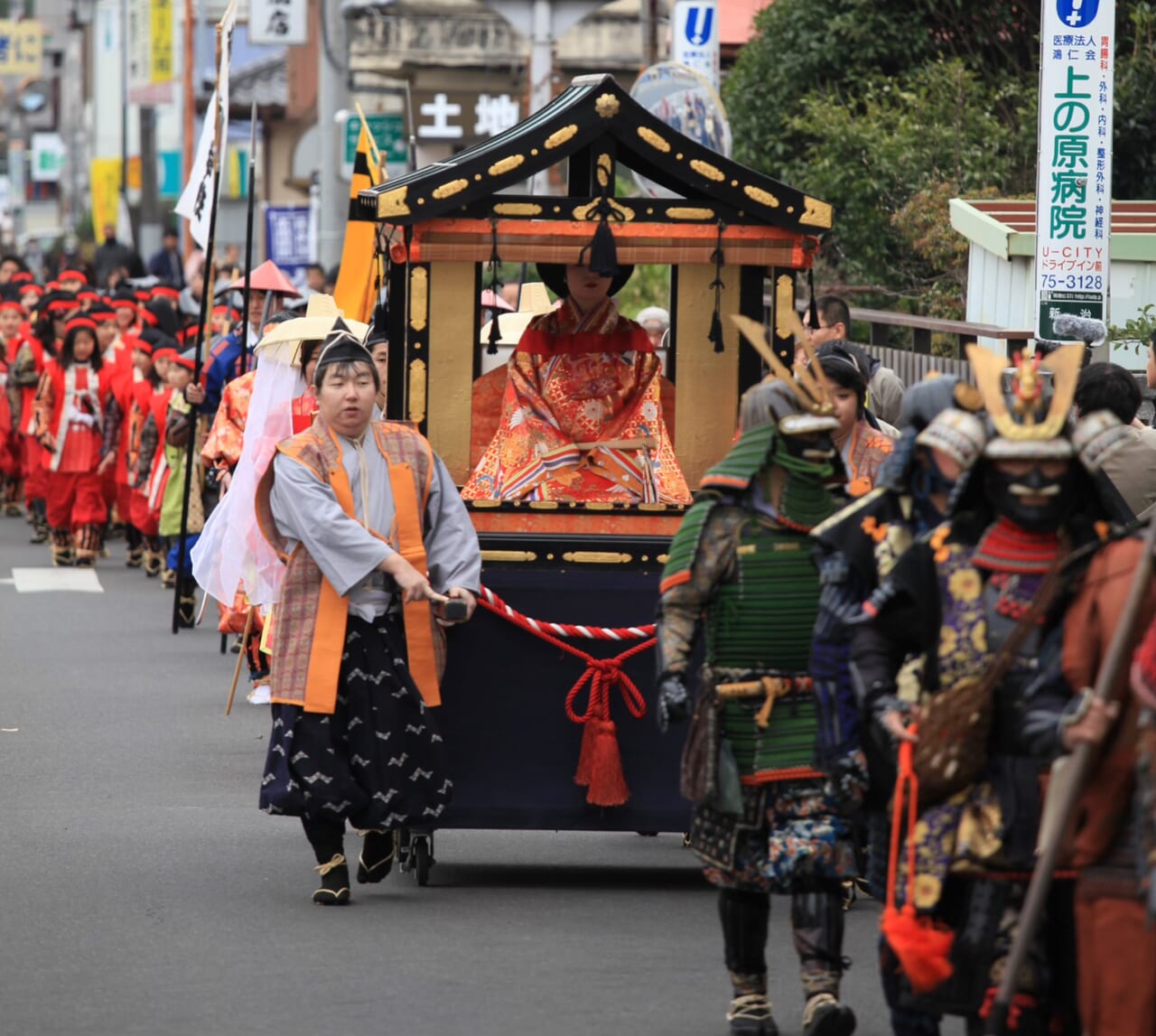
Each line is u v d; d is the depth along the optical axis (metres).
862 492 22.42
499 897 23.27
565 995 19.19
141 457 51.00
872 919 22.58
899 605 15.38
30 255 178.75
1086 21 29.47
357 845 25.81
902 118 49.41
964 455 14.70
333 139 67.88
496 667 23.25
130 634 44.69
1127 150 49.28
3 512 74.31
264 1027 18.09
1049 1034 15.09
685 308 24.30
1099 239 29.72
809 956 17.80
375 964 20.22
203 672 39.59
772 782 17.89
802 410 18.08
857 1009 19.05
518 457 24.06
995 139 49.12
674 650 18.02
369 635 22.31
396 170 68.31
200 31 128.75
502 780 23.33
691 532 18.16
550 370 24.31
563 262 23.73
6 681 38.19
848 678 16.03
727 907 18.19
